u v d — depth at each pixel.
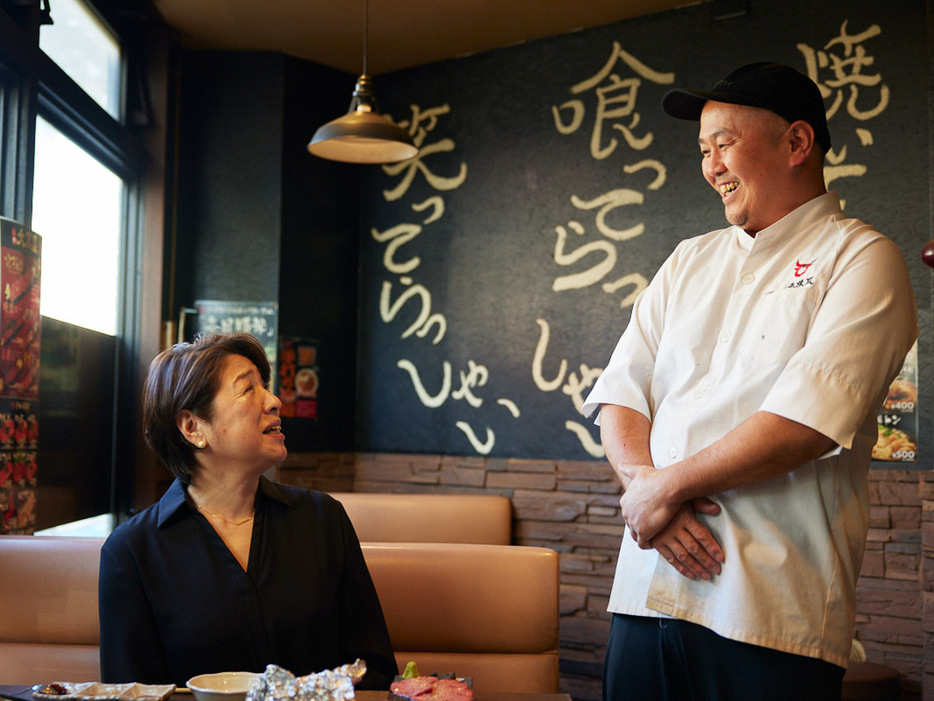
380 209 4.68
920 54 3.39
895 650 3.21
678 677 1.44
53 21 3.28
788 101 1.50
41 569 1.95
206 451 1.47
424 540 3.31
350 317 4.68
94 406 3.83
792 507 1.38
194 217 4.41
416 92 4.64
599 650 3.85
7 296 2.59
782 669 1.33
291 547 1.51
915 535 3.21
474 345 4.35
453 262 4.45
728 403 1.45
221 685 1.17
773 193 1.53
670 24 3.96
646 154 3.97
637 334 1.69
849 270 1.43
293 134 4.49
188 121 4.45
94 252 3.81
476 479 4.25
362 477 4.58
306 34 4.30
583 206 4.11
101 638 1.43
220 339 1.53
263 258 4.39
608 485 3.92
